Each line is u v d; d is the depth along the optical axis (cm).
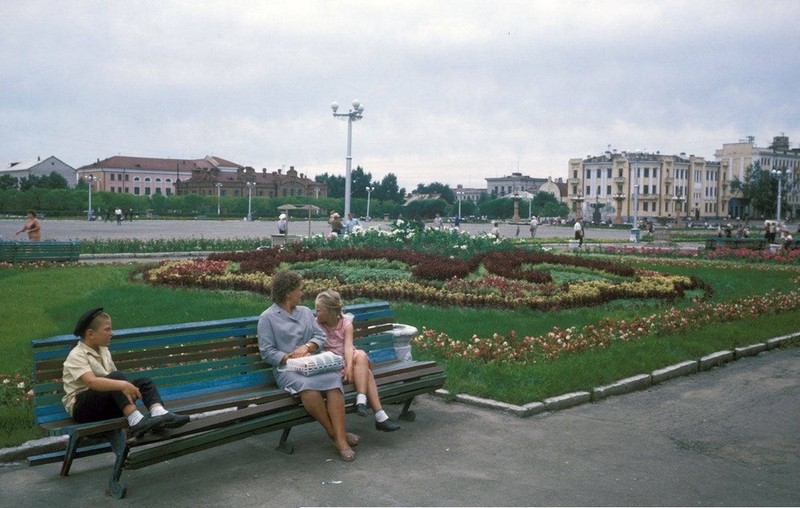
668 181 13250
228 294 1580
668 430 701
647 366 915
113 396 527
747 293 1830
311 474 565
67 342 541
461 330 1143
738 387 881
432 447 635
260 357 652
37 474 561
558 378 823
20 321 1174
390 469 579
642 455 625
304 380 607
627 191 13188
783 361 1038
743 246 3734
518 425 704
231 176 14312
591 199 13625
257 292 1627
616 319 1319
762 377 937
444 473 572
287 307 656
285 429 609
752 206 14550
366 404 656
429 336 1030
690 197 13725
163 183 15212
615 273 1952
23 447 591
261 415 585
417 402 777
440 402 777
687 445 657
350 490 534
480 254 2095
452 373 845
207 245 3341
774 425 726
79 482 545
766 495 540
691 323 1194
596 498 527
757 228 9369
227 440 557
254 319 653
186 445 532
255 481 548
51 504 503
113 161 14662
